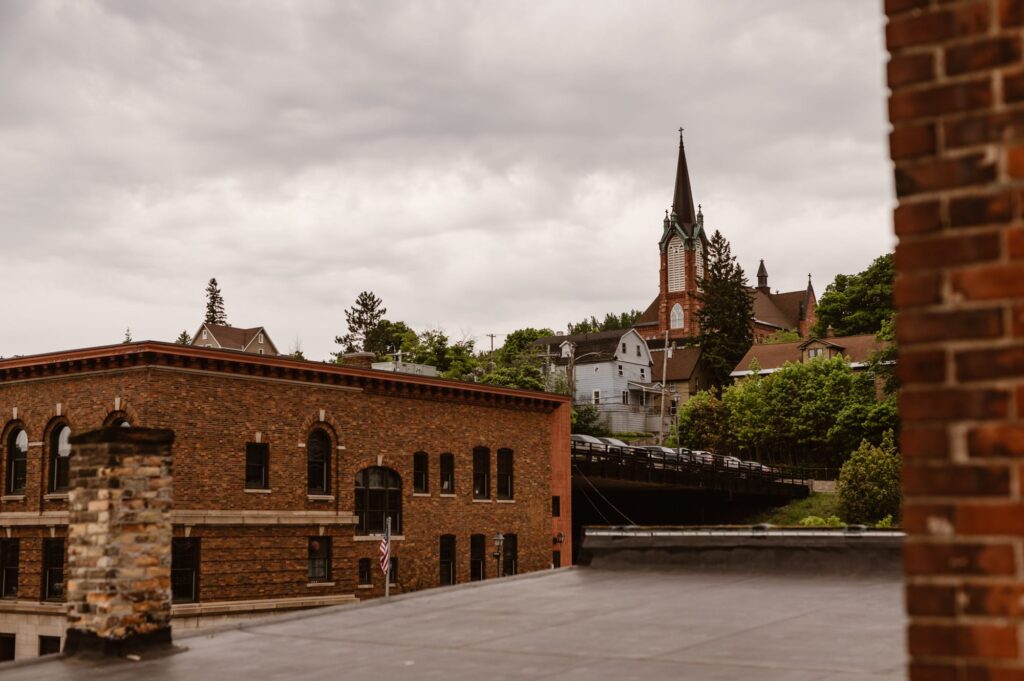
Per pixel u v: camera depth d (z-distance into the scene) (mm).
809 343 115500
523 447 54188
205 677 10266
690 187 179125
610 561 18078
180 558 38625
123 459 11641
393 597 15453
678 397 124188
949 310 3336
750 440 96188
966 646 3211
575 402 96562
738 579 16125
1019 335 3229
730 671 9461
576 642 11352
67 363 39969
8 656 40906
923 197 3404
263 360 41250
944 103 3393
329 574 43469
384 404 46750
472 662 10461
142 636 11547
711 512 82062
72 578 11727
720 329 134625
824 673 9242
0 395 42469
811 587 14953
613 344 120500
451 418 50031
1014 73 3301
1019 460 3189
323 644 11969
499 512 52125
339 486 44219
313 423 43656
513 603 14594
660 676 9336
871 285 123438
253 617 40000
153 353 37969
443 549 49094
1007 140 3295
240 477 40531
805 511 79062
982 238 3303
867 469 71750
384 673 10094
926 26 3439
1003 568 3182
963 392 3291
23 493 41438
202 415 39531
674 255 176500
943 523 3281
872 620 12016
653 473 66812
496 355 103125
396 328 144375
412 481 47688
